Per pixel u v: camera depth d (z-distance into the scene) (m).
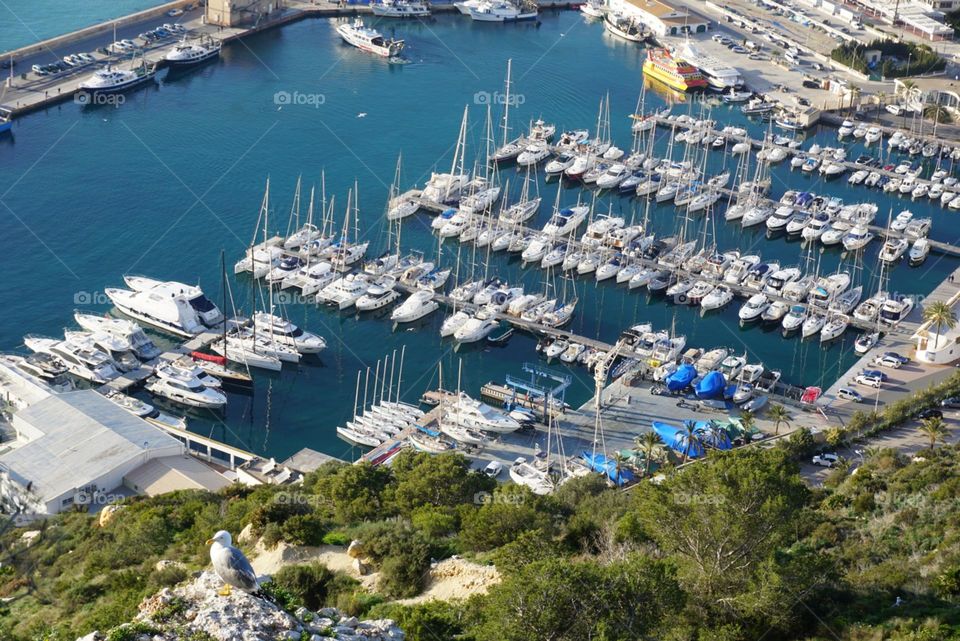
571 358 180.00
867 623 89.00
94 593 103.50
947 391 163.25
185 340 184.38
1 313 188.75
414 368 179.38
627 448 156.88
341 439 162.75
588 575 79.62
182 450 145.75
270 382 175.12
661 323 192.88
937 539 105.44
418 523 108.12
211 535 109.06
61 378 172.12
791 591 88.06
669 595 81.19
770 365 181.50
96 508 133.88
